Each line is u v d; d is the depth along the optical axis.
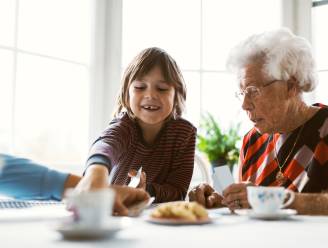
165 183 1.55
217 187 1.24
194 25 2.50
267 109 1.31
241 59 1.33
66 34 2.27
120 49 2.35
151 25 2.44
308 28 2.44
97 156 1.05
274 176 1.38
